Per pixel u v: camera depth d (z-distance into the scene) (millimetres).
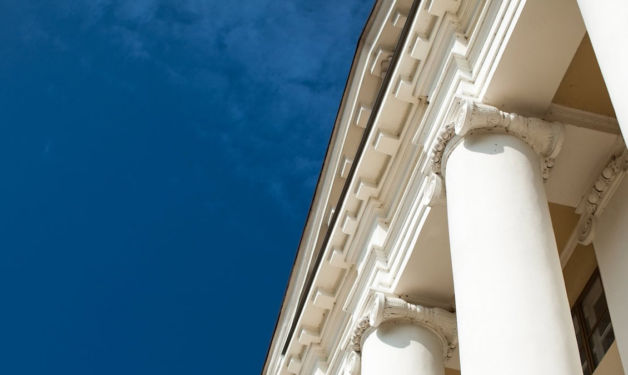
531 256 15414
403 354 20922
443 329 21672
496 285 15109
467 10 20031
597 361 21219
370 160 23672
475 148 17781
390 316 21609
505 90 18422
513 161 17312
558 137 18047
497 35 18562
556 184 19938
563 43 17953
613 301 18891
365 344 22031
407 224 22406
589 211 20172
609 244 19391
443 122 19344
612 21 12953
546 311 14508
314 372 28656
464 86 19016
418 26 20844
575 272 22375
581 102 19109
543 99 18516
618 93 12414
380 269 23000
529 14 17641
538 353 13867
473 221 16453
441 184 18984
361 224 24766
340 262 26031
